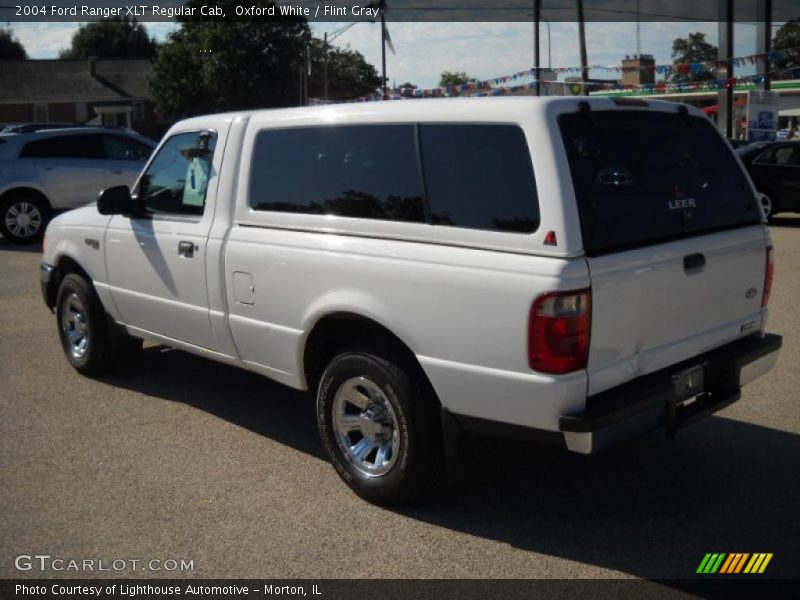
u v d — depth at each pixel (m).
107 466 4.57
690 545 3.69
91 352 6.00
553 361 3.33
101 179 13.90
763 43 18.30
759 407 5.34
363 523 3.92
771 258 4.41
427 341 3.69
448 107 3.75
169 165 5.20
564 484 4.33
